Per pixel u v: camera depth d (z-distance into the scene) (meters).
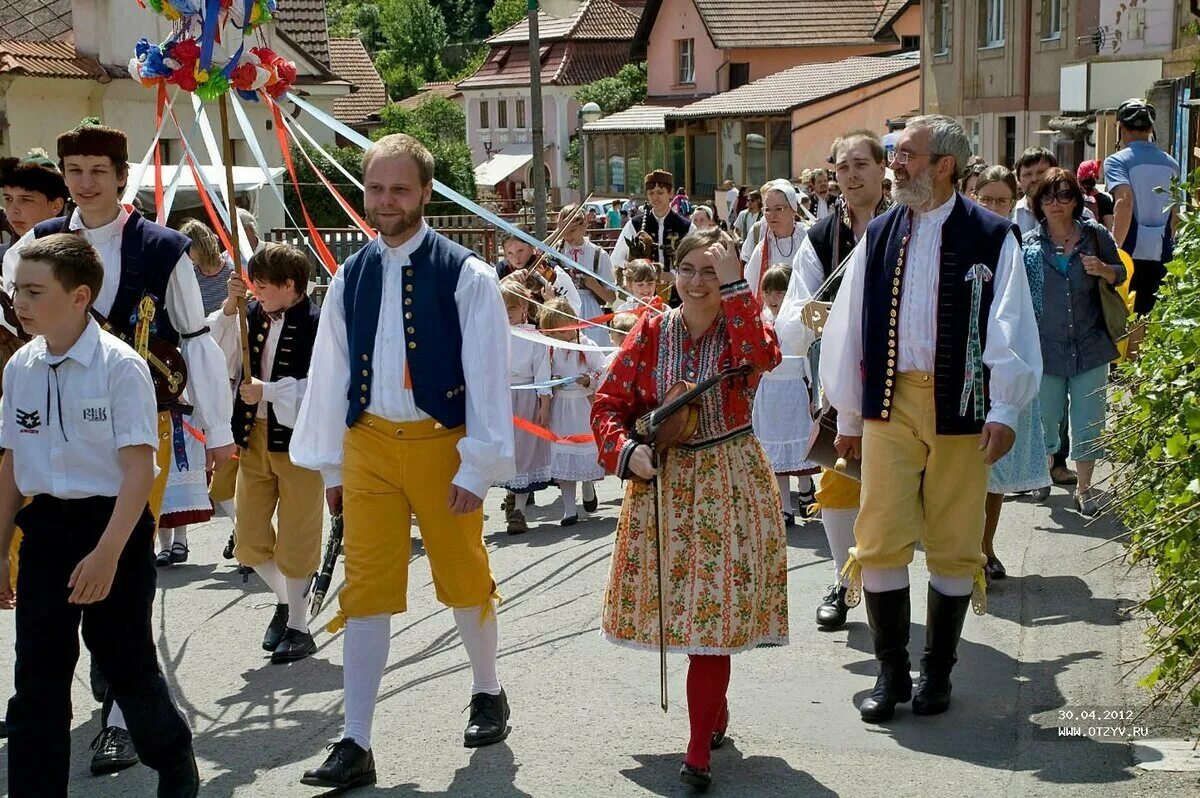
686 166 45.41
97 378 4.19
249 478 6.16
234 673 6.00
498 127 62.66
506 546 8.19
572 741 5.00
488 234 18.91
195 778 4.42
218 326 6.20
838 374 5.31
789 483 8.23
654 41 51.44
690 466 4.56
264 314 6.21
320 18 32.62
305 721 5.37
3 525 4.36
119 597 4.24
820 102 38.50
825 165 38.81
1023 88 26.56
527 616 6.62
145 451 4.21
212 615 6.91
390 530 4.79
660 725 5.13
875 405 5.08
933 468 5.03
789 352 6.25
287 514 6.08
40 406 4.20
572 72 59.53
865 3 48.50
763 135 41.16
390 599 4.79
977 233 4.96
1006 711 5.11
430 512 4.80
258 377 6.16
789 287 6.31
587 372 8.67
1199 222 5.56
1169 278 5.74
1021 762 4.62
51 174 5.91
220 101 5.96
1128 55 18.30
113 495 4.23
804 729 5.02
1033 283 7.89
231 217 5.98
